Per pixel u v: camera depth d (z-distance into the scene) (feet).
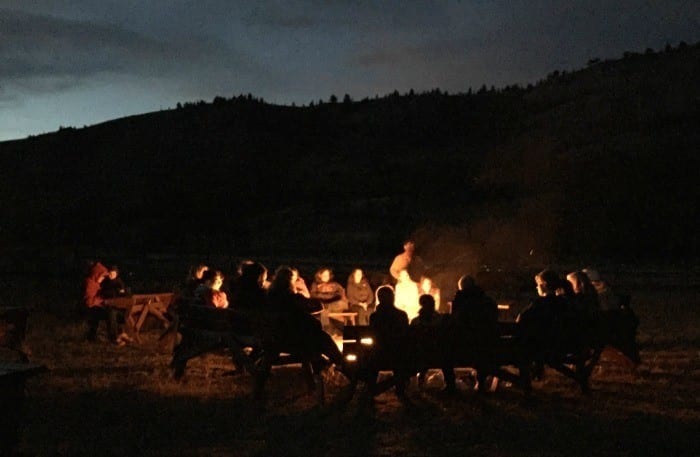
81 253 136.15
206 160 343.46
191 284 41.81
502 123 344.69
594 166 168.55
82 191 302.86
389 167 279.28
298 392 30.83
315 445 23.29
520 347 29.76
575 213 142.41
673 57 343.87
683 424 25.77
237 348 30.63
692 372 35.35
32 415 26.30
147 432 24.39
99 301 43.65
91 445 22.88
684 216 132.98
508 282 80.43
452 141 343.87
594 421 26.17
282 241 163.73
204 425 25.48
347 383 32.68
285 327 28.89
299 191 256.73
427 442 23.59
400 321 29.60
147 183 304.09
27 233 199.41
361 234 160.76
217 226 195.62
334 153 353.72
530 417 26.81
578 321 30.60
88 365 36.35
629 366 35.42
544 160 226.79
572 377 30.68
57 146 371.35
